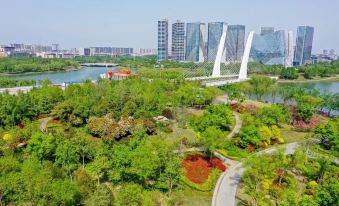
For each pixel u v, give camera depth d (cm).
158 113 8956
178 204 4616
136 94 9675
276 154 5525
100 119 7531
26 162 4509
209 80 16362
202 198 4838
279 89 13325
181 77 15125
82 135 5928
